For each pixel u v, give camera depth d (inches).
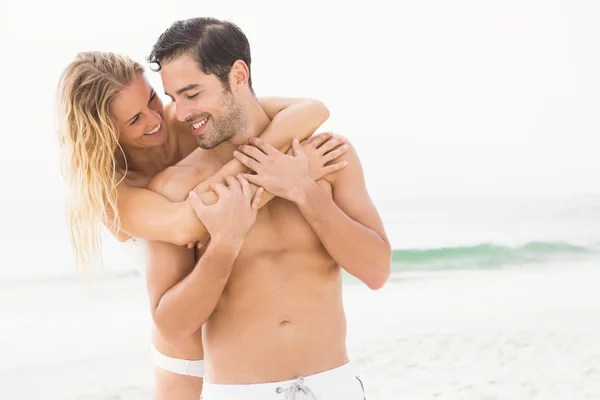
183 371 113.0
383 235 100.1
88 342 398.3
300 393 92.1
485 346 338.3
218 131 94.3
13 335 412.2
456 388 282.0
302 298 94.8
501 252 554.9
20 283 489.1
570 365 306.3
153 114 99.9
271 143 96.6
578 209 644.7
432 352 331.0
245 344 93.7
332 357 95.9
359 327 381.4
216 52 91.1
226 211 90.0
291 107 100.3
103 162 96.1
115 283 471.5
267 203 97.2
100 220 97.4
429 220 619.5
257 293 94.1
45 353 381.7
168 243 95.0
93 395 314.8
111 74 96.7
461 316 402.3
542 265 527.5
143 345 391.5
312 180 94.2
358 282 470.6
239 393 93.2
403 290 466.6
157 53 92.2
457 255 547.5
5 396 320.5
